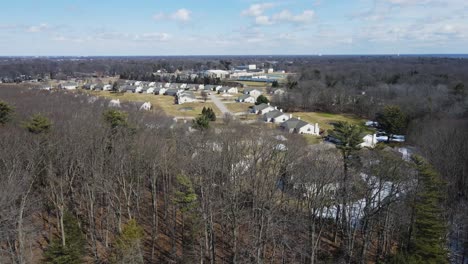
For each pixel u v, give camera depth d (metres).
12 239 31.20
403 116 74.00
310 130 81.75
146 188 46.88
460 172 44.28
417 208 31.55
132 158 40.97
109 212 35.97
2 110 44.72
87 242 34.47
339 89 115.06
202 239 35.00
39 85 153.25
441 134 52.62
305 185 36.19
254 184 33.88
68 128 40.59
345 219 36.72
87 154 37.84
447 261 31.45
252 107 117.25
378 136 76.69
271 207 32.78
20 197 33.59
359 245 36.84
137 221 38.78
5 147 33.59
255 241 32.66
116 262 30.53
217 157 38.34
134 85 168.38
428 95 91.38
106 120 48.97
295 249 33.91
